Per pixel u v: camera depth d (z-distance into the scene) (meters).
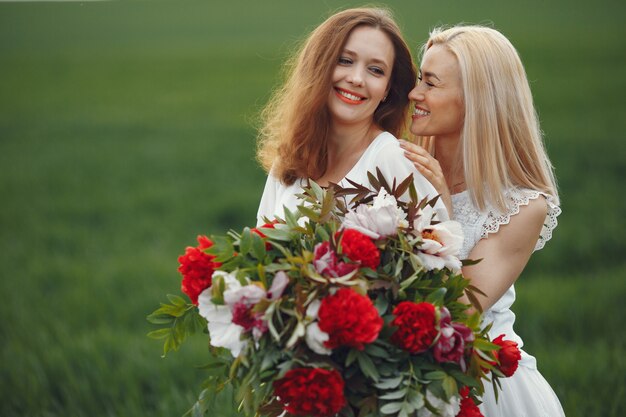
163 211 13.86
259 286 2.98
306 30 4.42
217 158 17.91
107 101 25.52
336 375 2.86
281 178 3.89
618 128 18.30
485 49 3.75
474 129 3.72
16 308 9.09
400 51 3.77
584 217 12.20
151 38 39.28
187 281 3.16
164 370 6.77
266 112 4.28
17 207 14.36
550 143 17.11
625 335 7.55
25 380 6.75
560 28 33.00
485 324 3.87
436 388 2.96
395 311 2.98
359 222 3.17
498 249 3.75
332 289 2.94
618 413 5.59
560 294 8.63
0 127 22.03
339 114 3.67
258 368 2.98
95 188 15.66
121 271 10.43
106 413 6.26
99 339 7.81
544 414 3.84
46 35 40.22
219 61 32.28
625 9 37.16
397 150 3.64
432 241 3.11
